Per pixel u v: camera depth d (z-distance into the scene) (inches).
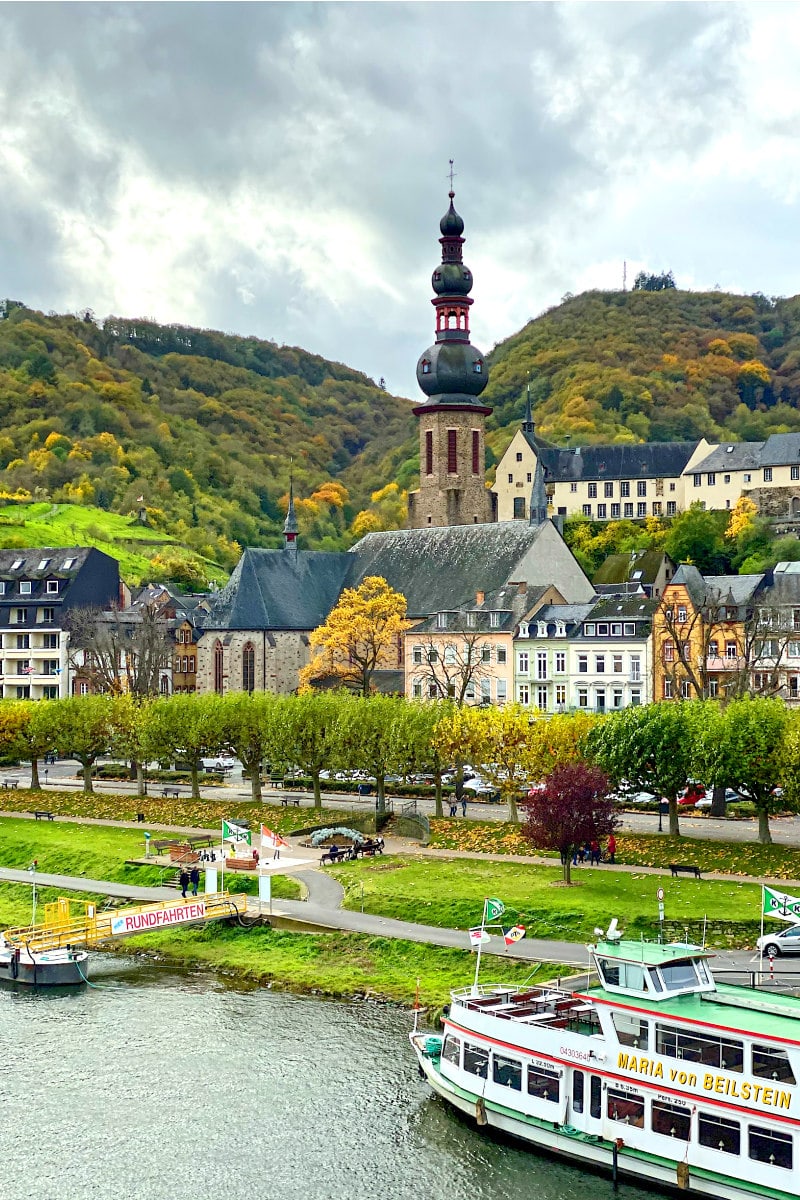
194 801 5772.6
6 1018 3496.6
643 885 4104.3
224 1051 3228.3
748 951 3538.4
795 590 6865.2
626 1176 2628.0
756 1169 2470.5
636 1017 2669.8
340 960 3823.8
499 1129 2812.5
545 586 7662.4
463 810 5260.8
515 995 3041.3
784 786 4232.3
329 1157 2721.5
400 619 7593.5
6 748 6259.8
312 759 5423.2
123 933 4020.7
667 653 6953.7
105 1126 2856.8
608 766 4564.5
